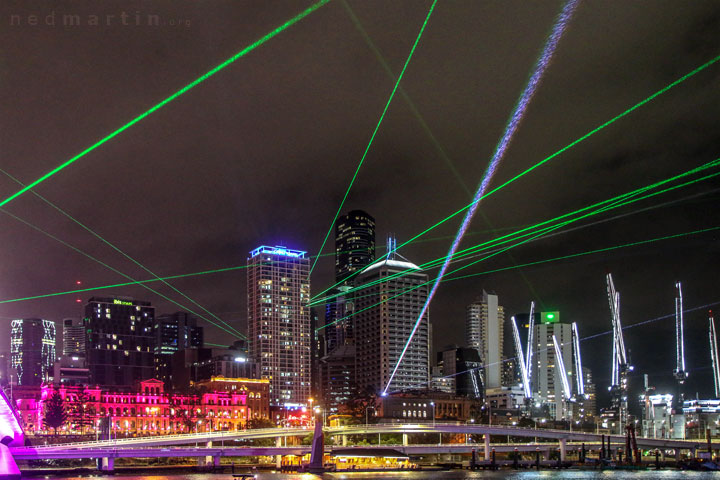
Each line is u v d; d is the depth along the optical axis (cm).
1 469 11838
